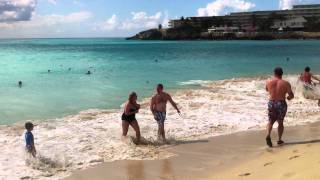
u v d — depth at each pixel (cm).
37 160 1045
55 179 937
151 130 1389
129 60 5488
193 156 1097
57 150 1156
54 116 1684
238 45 12188
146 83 2753
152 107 1267
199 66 4262
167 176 940
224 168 968
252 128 1419
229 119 1569
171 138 1286
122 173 973
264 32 19600
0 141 1257
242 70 3750
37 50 9944
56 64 4775
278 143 1162
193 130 1398
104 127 1445
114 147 1195
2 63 5012
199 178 908
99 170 999
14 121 1586
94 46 13612
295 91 2108
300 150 1036
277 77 1149
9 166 1021
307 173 784
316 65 4259
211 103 1922
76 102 2017
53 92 2364
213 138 1290
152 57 6166
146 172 976
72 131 1388
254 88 2453
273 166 903
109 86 2605
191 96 2131
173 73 3472
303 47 9744
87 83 2778
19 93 2334
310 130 1344
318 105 1841
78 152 1144
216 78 3066
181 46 12025
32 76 3297
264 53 7019
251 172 891
